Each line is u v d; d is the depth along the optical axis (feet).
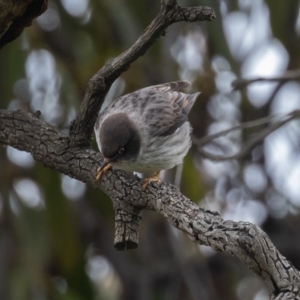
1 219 40.93
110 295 50.42
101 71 25.85
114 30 43.34
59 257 41.45
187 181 42.50
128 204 25.66
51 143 27.96
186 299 49.49
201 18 23.95
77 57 42.98
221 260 50.37
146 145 31.40
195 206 23.11
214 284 50.29
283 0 43.04
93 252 50.47
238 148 47.32
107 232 49.90
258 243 19.66
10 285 39.91
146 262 48.57
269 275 19.67
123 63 25.45
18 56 40.16
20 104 41.73
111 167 26.84
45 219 40.75
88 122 27.12
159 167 32.30
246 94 45.73
